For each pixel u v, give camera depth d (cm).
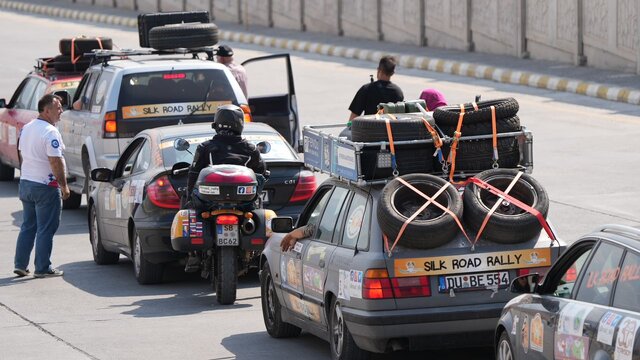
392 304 2611
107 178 4316
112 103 5031
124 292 3962
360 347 2703
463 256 2644
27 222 4266
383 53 10069
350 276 2683
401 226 2612
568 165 5678
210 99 5062
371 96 4334
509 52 9275
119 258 4644
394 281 2612
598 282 2142
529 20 9000
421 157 2831
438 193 2709
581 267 2223
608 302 2084
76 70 6231
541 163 5753
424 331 2619
